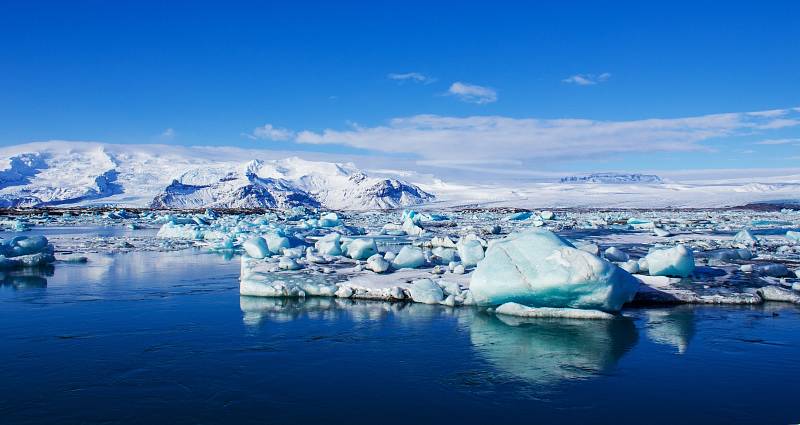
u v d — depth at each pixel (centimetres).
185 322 1515
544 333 1392
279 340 1348
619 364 1178
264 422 919
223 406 977
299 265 2102
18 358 1212
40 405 973
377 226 6003
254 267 2139
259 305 1722
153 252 3281
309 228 5303
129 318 1562
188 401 995
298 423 915
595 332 1402
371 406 980
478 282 1619
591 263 1483
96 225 6662
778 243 3256
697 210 14475
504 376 1114
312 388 1055
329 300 1781
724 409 966
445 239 3284
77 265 2659
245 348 1288
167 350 1271
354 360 1207
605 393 1034
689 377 1107
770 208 15125
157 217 8325
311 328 1452
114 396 1014
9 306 1714
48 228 6012
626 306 1658
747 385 1068
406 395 1026
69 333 1405
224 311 1645
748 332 1390
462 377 1110
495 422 921
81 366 1163
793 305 1659
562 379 1100
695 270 2002
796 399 1005
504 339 1347
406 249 2177
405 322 1505
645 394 1029
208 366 1168
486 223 6091
